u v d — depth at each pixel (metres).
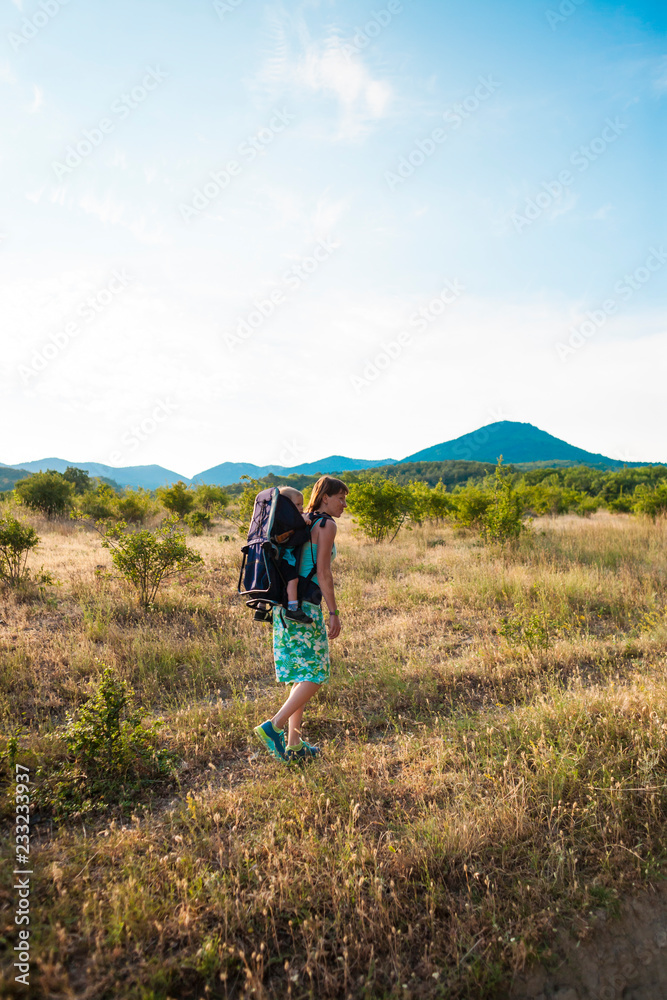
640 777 2.81
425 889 2.31
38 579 7.51
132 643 5.25
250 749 3.54
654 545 9.86
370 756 3.33
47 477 19.52
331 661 4.89
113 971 1.89
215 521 20.36
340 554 10.51
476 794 2.80
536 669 4.57
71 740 3.20
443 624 6.16
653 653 4.87
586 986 2.10
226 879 2.29
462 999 1.95
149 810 2.87
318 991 1.93
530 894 2.27
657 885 2.36
